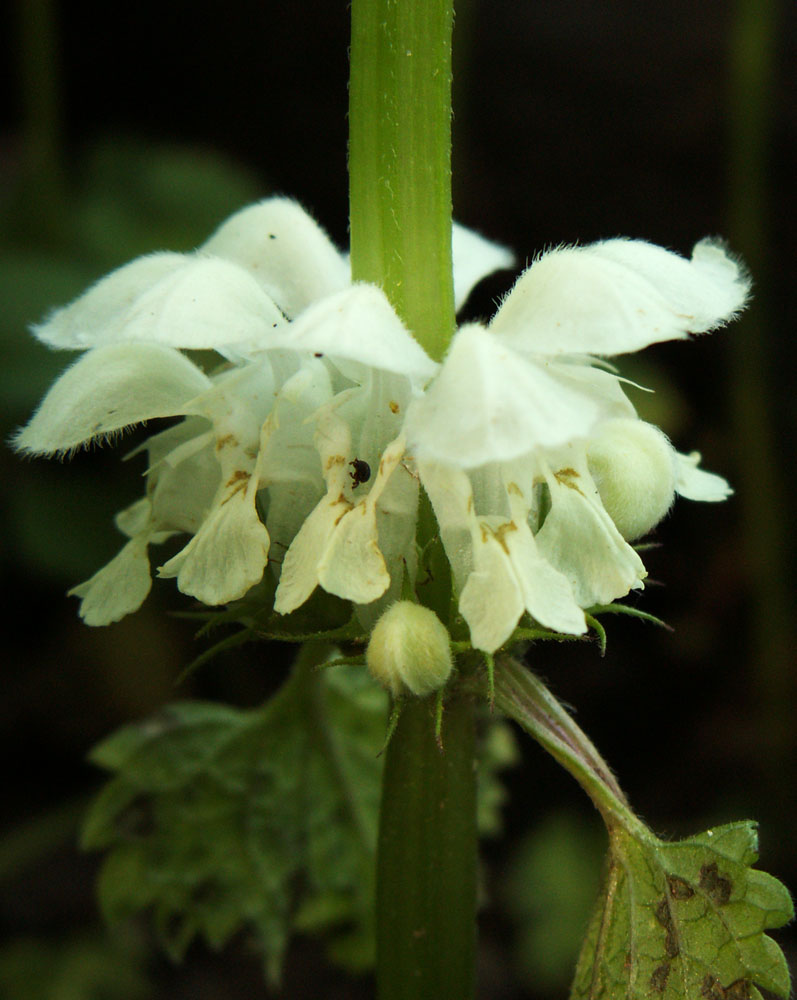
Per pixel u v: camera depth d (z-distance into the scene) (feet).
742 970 0.41
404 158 0.41
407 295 0.42
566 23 1.12
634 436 0.43
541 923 0.81
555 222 1.13
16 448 0.43
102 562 0.88
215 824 0.54
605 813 0.43
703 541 1.03
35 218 0.94
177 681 0.43
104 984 0.78
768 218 1.06
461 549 0.40
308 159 1.22
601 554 0.40
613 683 1.01
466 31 1.07
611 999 0.43
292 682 0.52
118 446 0.91
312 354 0.42
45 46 0.94
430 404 0.38
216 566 0.41
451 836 0.44
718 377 1.06
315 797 0.55
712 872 0.42
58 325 0.42
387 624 0.40
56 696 0.99
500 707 0.42
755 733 0.97
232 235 0.47
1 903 0.87
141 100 1.27
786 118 1.05
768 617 0.91
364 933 0.57
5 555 0.90
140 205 0.99
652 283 0.40
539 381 0.38
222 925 0.55
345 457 0.40
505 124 1.13
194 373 0.45
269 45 1.21
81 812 0.80
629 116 1.11
